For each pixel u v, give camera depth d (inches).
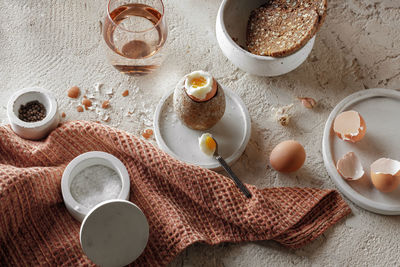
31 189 34.9
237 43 40.4
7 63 40.4
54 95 39.9
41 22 41.5
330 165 38.0
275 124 39.8
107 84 40.5
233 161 38.3
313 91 40.6
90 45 41.2
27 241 35.0
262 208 36.3
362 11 42.2
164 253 35.5
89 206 35.6
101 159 36.2
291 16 38.5
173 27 42.0
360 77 40.9
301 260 36.9
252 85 40.7
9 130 37.0
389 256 37.0
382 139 39.0
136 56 38.4
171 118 39.3
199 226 36.7
